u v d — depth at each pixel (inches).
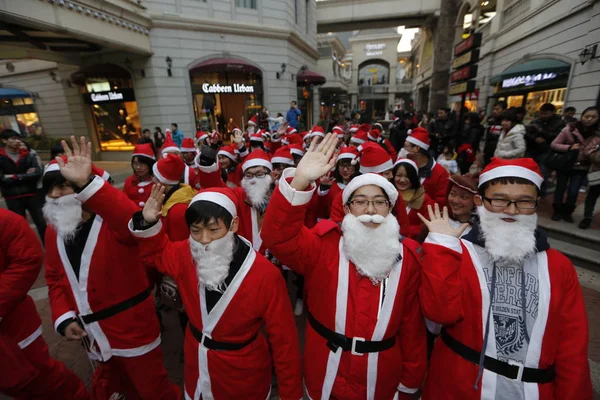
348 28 1028.5
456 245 54.4
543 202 232.4
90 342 75.4
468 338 56.5
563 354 51.1
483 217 57.5
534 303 52.6
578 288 53.3
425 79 1258.0
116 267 72.8
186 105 501.0
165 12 459.5
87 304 72.5
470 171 300.4
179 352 114.9
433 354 63.6
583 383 49.2
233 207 61.4
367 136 237.3
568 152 182.7
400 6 911.0
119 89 494.6
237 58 534.9
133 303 75.8
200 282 60.2
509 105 464.4
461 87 335.0
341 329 59.6
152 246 65.6
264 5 551.2
